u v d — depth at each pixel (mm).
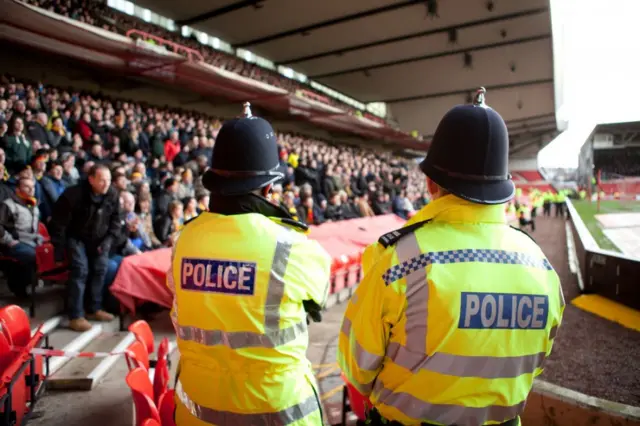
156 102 17875
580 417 2729
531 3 19156
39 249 4871
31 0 12055
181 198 7898
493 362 1298
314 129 27734
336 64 26516
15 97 9227
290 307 1562
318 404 1688
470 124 1366
